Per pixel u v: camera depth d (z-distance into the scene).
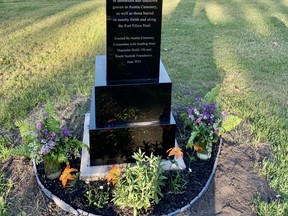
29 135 1.59
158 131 1.74
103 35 3.49
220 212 1.54
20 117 2.14
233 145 1.96
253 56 3.09
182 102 2.35
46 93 2.39
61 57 2.99
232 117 1.82
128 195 1.48
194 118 1.78
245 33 3.66
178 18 4.11
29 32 3.55
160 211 1.51
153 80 1.69
